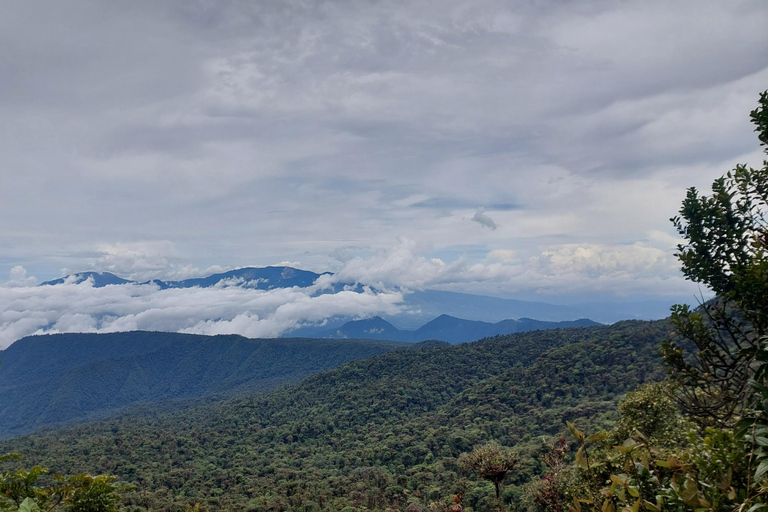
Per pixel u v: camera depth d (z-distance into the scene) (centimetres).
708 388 481
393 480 6844
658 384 1138
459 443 8062
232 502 6600
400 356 18175
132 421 17862
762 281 377
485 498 3275
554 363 10650
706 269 513
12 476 400
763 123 438
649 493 265
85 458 10112
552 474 525
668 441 1012
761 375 240
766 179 487
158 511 5850
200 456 10925
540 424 7738
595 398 8262
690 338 495
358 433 12088
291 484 7312
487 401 10525
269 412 16238
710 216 515
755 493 215
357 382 17038
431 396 14000
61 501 411
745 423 224
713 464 246
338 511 5603
